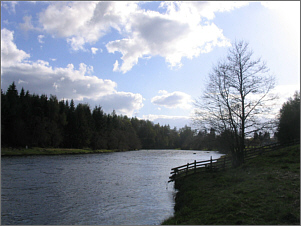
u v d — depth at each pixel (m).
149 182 24.41
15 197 17.08
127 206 15.07
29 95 90.38
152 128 165.50
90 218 12.67
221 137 23.09
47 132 83.12
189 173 22.47
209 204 11.23
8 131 73.19
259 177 15.22
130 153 93.50
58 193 18.62
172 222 9.90
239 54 23.08
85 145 102.56
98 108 121.38
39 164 39.91
